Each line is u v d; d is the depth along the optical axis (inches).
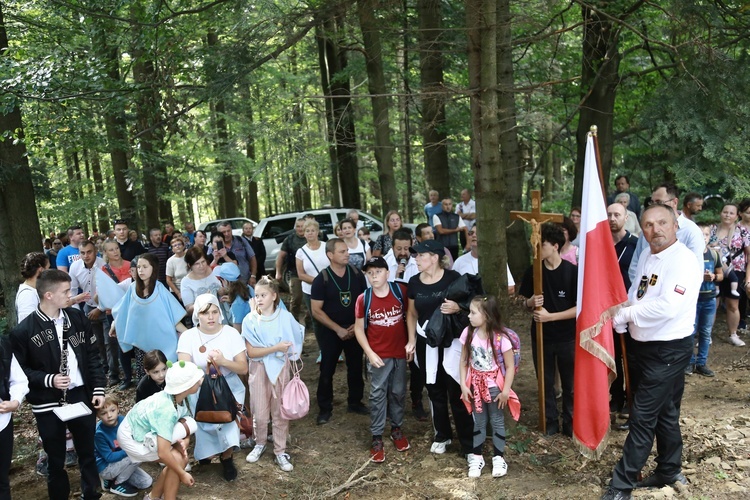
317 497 181.2
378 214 1185.4
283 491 185.9
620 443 202.1
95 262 294.2
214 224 675.4
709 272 251.0
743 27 325.1
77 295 268.4
